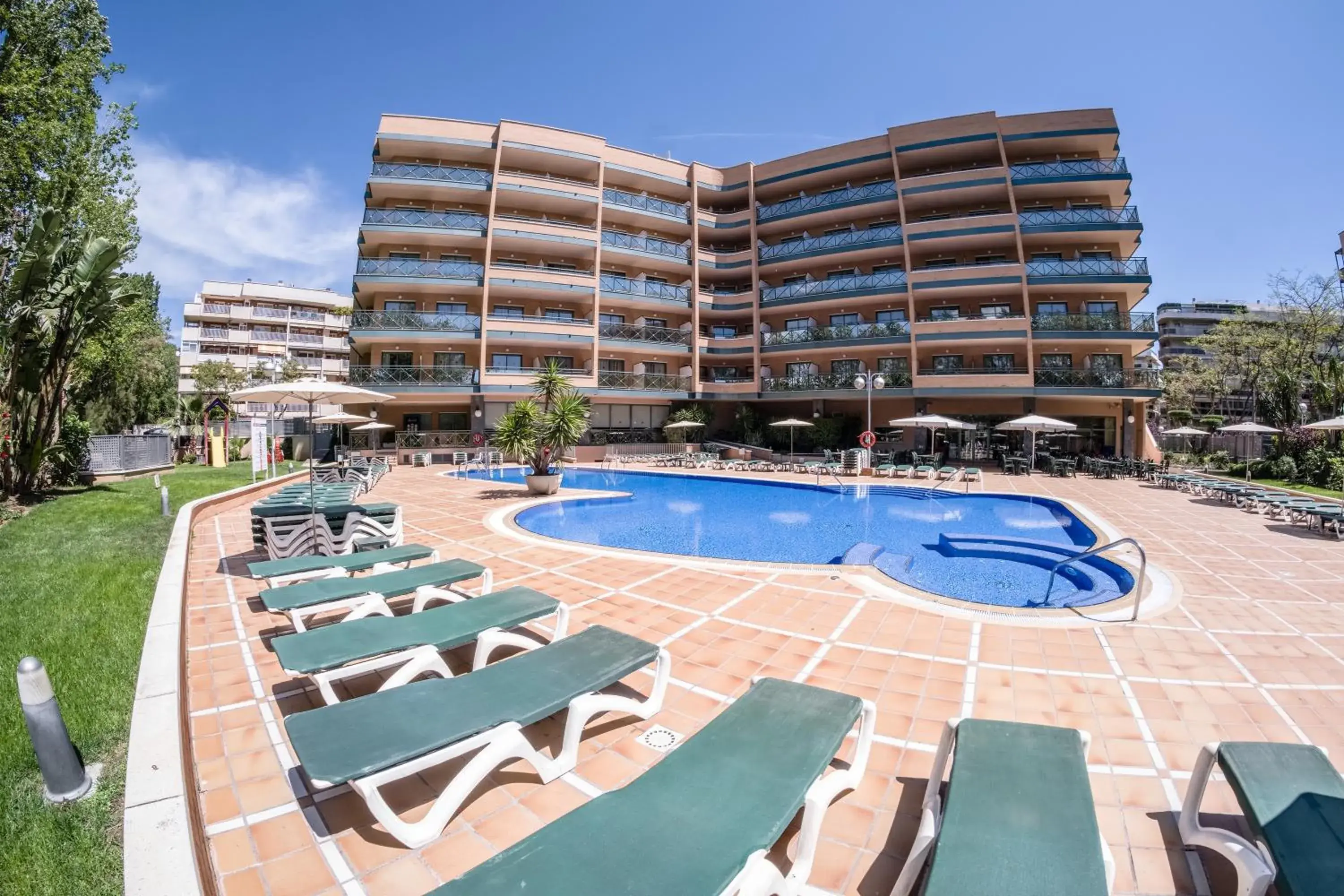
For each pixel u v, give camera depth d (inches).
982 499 665.6
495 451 1073.5
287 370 1812.3
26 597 226.8
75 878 88.0
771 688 128.9
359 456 963.3
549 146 1167.0
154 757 109.8
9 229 585.0
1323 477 730.2
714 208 1406.3
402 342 1123.9
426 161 1175.6
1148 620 228.8
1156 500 612.4
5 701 143.9
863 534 479.5
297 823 108.7
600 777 124.2
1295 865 77.3
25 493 490.3
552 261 1229.7
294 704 155.6
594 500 628.4
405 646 153.0
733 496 702.5
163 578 234.8
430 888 93.7
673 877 71.6
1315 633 216.7
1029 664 186.7
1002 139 1092.5
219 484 645.9
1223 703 162.1
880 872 98.5
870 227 1231.5
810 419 1273.4
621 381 1221.1
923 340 1084.5
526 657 145.3
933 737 143.0
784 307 1244.5
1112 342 1034.7
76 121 639.1
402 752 101.2
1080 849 76.8
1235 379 1497.3
